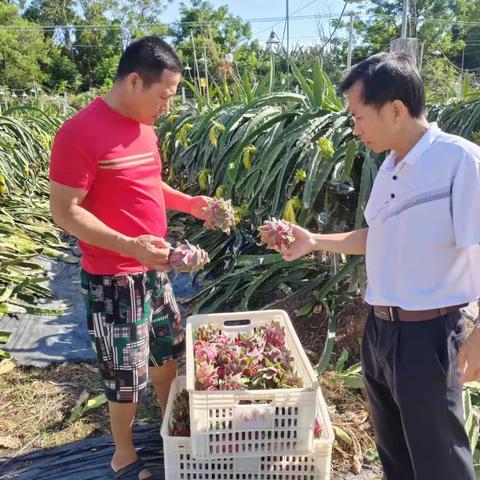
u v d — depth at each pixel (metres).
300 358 1.88
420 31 36.59
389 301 1.42
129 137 1.73
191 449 1.67
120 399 1.87
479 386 2.27
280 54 6.38
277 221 1.67
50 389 2.57
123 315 1.81
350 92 1.37
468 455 1.43
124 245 1.64
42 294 3.64
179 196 2.11
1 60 34.94
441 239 1.33
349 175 2.95
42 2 45.94
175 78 1.69
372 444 2.12
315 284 3.08
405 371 1.39
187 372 1.72
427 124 1.38
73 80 40.56
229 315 2.19
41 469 2.05
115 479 1.97
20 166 6.36
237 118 4.12
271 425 1.64
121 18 45.97
